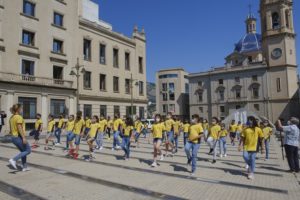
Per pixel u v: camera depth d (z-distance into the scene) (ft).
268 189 25.61
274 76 208.64
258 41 260.62
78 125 43.09
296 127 33.99
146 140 76.64
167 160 41.19
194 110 252.62
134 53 154.61
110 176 30.19
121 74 143.84
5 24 93.50
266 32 211.61
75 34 118.73
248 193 24.22
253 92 219.20
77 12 120.57
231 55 245.86
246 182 28.25
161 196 23.24
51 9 109.70
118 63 142.31
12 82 90.53
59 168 34.09
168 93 282.56
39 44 104.32
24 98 95.14
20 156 31.07
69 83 112.37
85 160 40.24
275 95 207.41
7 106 89.45
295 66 206.80
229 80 232.53
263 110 212.43
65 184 26.63
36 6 104.27
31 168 33.65
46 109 101.65
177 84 280.92
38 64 103.40
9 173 30.71
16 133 30.48
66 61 114.01
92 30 127.13
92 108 123.75
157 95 289.53
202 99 248.52
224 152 46.44
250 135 29.84
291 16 207.51
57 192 24.00
